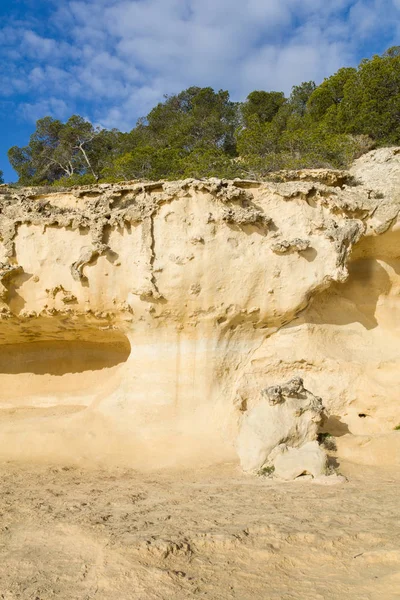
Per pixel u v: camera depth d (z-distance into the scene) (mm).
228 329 11977
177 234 11602
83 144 35406
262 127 26875
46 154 36281
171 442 10961
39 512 6965
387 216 12133
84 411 12172
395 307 13164
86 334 13359
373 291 13164
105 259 11742
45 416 12734
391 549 5156
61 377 14367
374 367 12195
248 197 11820
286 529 5852
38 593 4453
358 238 12047
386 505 6961
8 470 10070
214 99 36625
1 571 4965
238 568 4926
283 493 7859
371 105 21438
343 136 18734
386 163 13688
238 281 11586
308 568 4930
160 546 5211
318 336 12281
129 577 4656
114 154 33438
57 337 13773
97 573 4777
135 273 11633
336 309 12875
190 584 4574
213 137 31219
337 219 12172
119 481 9102
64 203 12812
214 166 19656
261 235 11727
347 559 5062
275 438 9773
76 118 35656
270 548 5328
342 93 26141
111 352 14211
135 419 11500
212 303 11617
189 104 39281
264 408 10234
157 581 4598
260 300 11719
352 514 6445
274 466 9375
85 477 9492
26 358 14586
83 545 5516
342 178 13023
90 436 11312
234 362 12023
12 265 12148
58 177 35906
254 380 11758
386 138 20703
